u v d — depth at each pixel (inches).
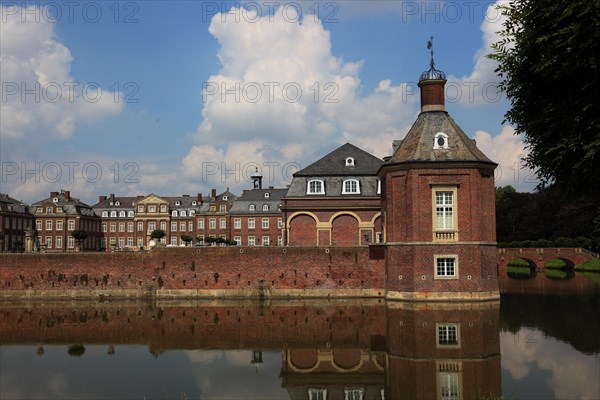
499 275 2315.5
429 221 1283.2
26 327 1023.0
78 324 1055.0
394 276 1331.2
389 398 525.0
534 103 629.6
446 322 960.3
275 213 3289.9
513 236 3449.8
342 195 1708.9
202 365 695.7
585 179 597.3
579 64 529.7
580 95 565.0
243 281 1504.7
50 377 641.6
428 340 795.4
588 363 635.5
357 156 1813.5
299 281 1486.2
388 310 1163.9
